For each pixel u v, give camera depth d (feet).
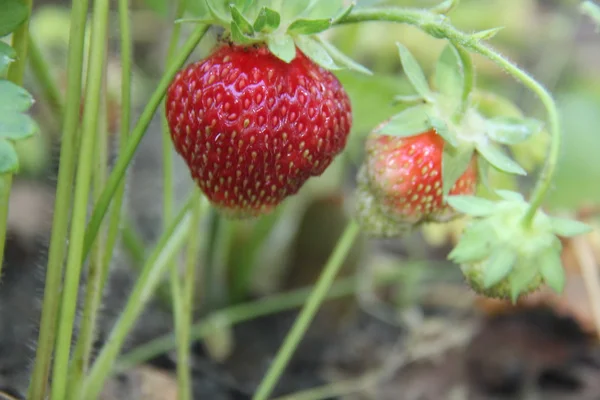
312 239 1.25
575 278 1.24
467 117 0.80
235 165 0.77
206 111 0.76
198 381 1.16
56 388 0.79
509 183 1.00
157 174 1.56
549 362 1.23
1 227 0.77
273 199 0.79
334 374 1.21
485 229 0.77
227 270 1.22
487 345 1.24
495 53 0.75
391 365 1.23
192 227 0.89
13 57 0.73
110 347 0.89
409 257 1.50
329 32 1.14
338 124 0.78
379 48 1.40
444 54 0.80
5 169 0.71
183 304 0.91
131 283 1.24
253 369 1.18
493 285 0.77
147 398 1.06
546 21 1.93
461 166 0.80
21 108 0.72
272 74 0.76
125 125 0.82
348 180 1.54
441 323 1.30
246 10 0.75
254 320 1.26
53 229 0.78
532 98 1.62
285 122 0.76
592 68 1.79
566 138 1.22
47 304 0.79
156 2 1.11
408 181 0.81
